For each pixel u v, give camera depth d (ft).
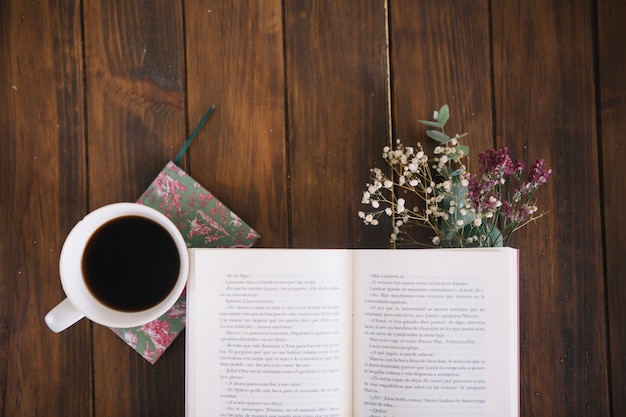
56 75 2.65
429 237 2.64
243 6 2.67
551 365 2.65
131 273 2.29
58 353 2.63
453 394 2.30
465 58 2.68
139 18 2.66
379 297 2.33
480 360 2.29
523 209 2.38
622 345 2.65
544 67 2.68
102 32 2.66
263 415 2.34
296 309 2.33
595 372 2.64
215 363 2.34
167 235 2.28
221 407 2.34
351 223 2.64
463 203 2.47
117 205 2.17
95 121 2.65
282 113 2.67
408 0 2.68
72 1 2.66
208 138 2.66
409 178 2.65
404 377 2.31
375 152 2.66
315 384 2.33
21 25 2.65
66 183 2.64
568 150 2.68
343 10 2.67
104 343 2.63
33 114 2.64
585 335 2.65
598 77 2.68
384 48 2.68
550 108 2.68
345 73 2.67
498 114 2.68
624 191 2.67
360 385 2.34
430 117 2.68
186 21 2.67
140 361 2.63
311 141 2.66
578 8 2.69
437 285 2.30
